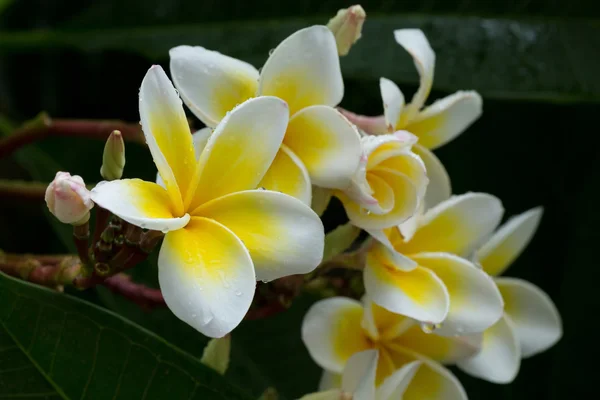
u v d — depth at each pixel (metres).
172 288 0.48
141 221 0.47
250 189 0.50
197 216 0.49
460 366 0.59
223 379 0.54
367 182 0.54
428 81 0.58
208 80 0.53
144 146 0.68
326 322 0.57
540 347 0.61
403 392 0.56
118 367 0.53
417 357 0.57
